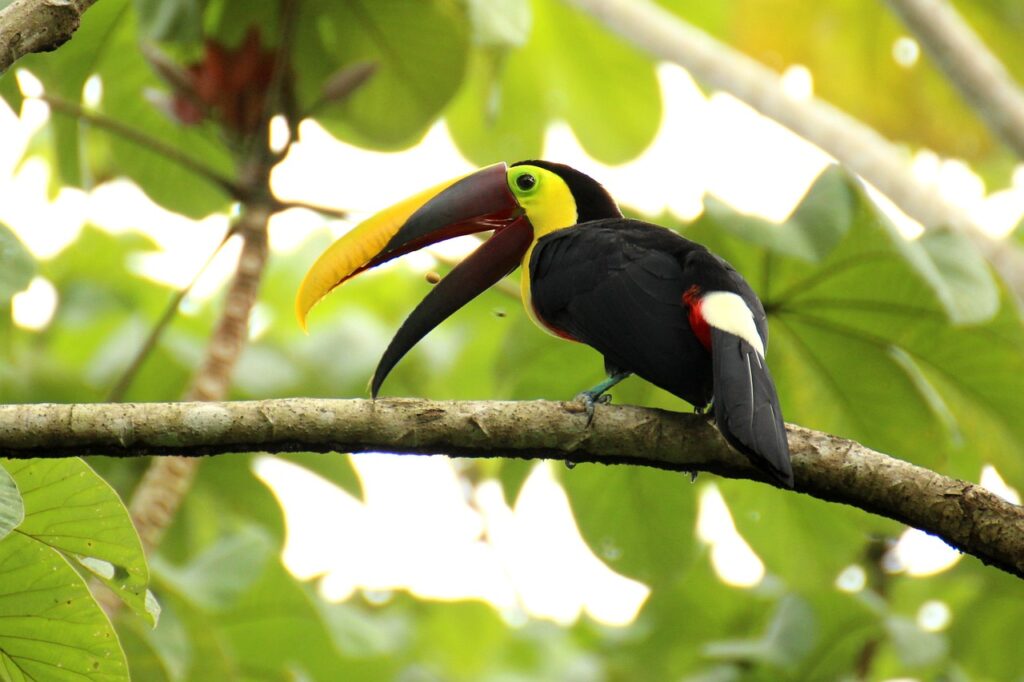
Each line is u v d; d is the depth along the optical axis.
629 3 13.88
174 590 9.61
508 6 11.20
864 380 10.01
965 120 16.34
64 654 6.55
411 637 15.24
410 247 9.21
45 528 6.47
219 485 12.35
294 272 14.86
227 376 9.98
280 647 11.66
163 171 12.00
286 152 10.38
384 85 11.49
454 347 14.06
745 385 6.82
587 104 14.48
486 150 14.50
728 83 13.73
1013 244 13.88
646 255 8.00
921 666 12.01
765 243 8.88
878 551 13.12
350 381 13.90
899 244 9.05
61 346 14.71
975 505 6.78
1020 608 12.87
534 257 8.56
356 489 12.49
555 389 10.51
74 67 11.17
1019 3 16.33
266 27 11.04
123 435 6.57
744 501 11.20
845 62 16.30
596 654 15.85
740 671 12.21
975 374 9.97
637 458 7.15
